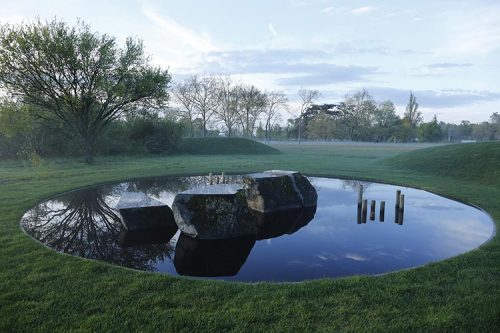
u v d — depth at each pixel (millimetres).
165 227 11039
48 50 24891
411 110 109188
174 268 7809
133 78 29141
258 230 11023
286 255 8664
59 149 32531
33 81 26031
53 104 28266
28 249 7910
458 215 12461
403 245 9336
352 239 9938
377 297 5672
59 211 12812
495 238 8992
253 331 4738
